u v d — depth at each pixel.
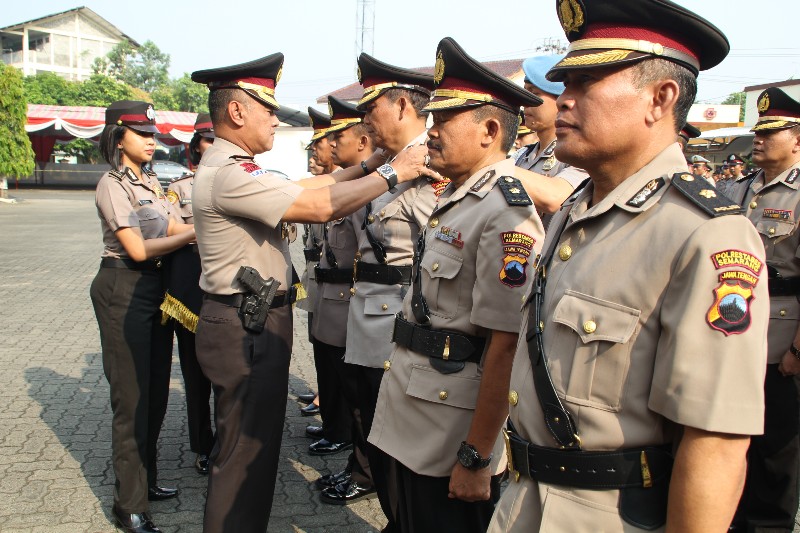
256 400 2.64
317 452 4.05
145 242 3.11
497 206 1.99
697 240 1.22
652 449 1.30
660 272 1.26
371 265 3.12
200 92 46.94
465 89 2.13
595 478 1.33
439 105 2.12
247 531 2.64
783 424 3.06
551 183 2.58
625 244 1.33
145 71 51.41
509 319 1.88
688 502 1.17
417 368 2.15
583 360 1.34
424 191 2.98
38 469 3.69
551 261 1.53
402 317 2.28
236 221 2.59
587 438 1.34
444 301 2.11
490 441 1.93
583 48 1.38
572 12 1.41
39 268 10.30
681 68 1.37
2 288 8.74
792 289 3.19
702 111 23.88
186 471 3.79
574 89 1.43
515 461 1.51
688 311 1.19
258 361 2.63
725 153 15.76
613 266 1.33
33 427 4.28
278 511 3.34
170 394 5.08
